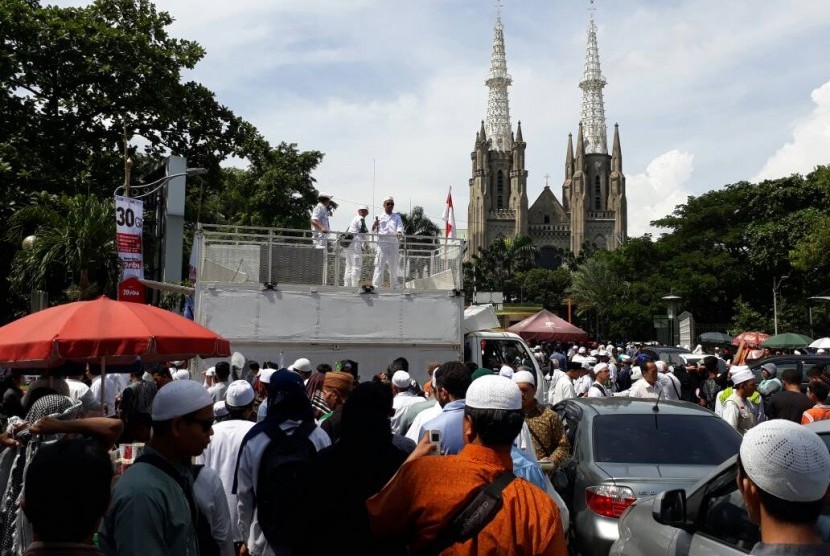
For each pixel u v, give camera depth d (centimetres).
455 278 1527
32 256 1967
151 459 378
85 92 2675
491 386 331
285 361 1391
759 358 1864
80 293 1945
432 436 346
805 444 264
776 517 266
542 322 2433
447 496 304
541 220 14650
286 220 3975
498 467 324
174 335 640
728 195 6581
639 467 702
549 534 302
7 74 2494
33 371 923
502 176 14750
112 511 353
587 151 14900
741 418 1020
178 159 2550
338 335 1422
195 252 1508
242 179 4238
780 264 5734
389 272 1588
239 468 490
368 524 360
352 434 378
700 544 398
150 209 2905
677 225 6794
